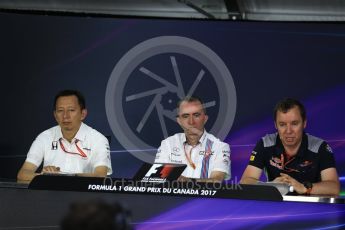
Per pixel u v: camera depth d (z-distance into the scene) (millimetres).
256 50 12984
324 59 12789
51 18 13477
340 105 12711
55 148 11312
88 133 11367
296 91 12867
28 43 13453
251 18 13180
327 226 7328
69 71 13430
